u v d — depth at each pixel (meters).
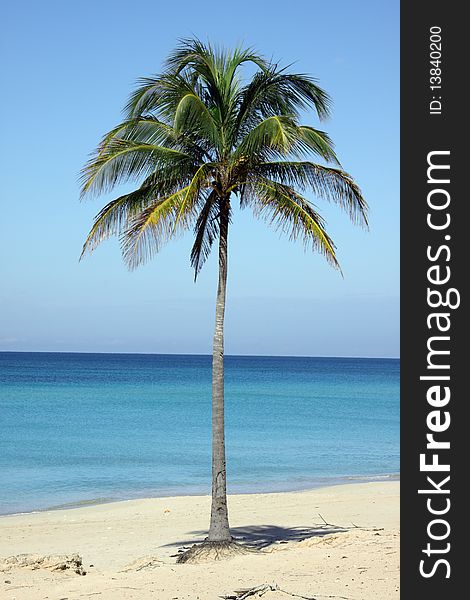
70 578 12.84
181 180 14.58
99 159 13.95
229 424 49.72
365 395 79.19
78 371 137.12
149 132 14.36
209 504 23.12
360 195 13.94
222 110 14.55
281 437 42.66
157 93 14.31
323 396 77.25
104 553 16.75
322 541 14.63
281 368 190.00
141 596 11.09
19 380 101.38
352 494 24.36
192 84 14.63
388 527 18.45
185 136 14.43
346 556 12.68
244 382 109.44
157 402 65.25
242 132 14.66
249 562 12.89
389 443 40.31
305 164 13.98
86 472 30.62
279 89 14.44
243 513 21.03
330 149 13.91
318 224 14.02
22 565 13.89
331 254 13.84
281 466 32.47
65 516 21.78
